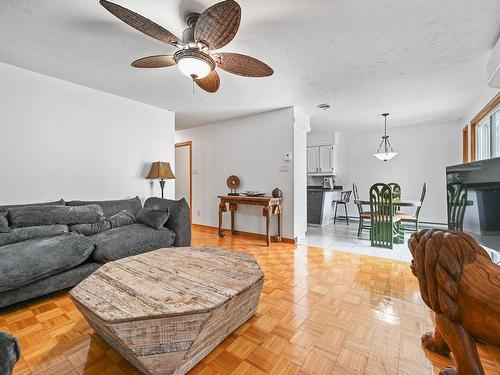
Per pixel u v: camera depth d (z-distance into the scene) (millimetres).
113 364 1234
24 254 1736
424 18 1672
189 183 5348
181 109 3840
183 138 5355
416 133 5199
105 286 1322
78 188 2869
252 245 3656
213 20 1359
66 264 1900
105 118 3107
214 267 1614
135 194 3441
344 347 1364
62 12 1625
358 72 2529
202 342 1193
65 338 1433
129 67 2432
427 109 3936
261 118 4074
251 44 1988
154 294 1238
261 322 1604
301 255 3146
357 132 5957
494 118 3146
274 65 2357
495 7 1558
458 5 1545
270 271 2561
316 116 4402
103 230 2471
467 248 909
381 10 1592
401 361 1253
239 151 4383
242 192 4133
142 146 3525
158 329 1068
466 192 1529
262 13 1606
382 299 1930
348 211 6145
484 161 1346
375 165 5715
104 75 2617
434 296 954
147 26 1449
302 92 3119
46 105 2611
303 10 1585
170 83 2832
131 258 1772
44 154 2602
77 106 2852
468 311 863
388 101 3514
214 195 4816
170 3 1532
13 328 1528
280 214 3836
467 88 3002
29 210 2129
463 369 903
